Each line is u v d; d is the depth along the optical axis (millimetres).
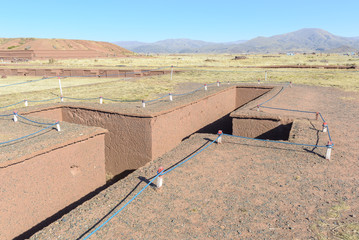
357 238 4211
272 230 4453
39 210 6379
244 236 4312
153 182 6008
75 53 105688
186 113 11453
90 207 5004
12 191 5727
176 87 23500
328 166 6844
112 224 4551
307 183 6004
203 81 26562
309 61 71312
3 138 6992
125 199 5281
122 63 63125
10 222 5773
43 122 8539
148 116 8906
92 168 7766
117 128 9891
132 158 9797
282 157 7430
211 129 14586
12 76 38219
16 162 5668
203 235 4344
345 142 8438
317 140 8484
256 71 34812
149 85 24797
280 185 5926
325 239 4223
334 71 33344
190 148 8164
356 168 6715
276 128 10219
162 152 9898
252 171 6613
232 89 17984
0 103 17328
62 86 26938
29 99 18656
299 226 4547
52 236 4199
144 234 4336
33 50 94125
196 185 5926
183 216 4828
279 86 18469
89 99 18312
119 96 19531
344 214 4863
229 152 7840
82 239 4133
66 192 7039
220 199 5387
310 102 14914
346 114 12086
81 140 7215
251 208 5078
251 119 10500
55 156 6570
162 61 71312
